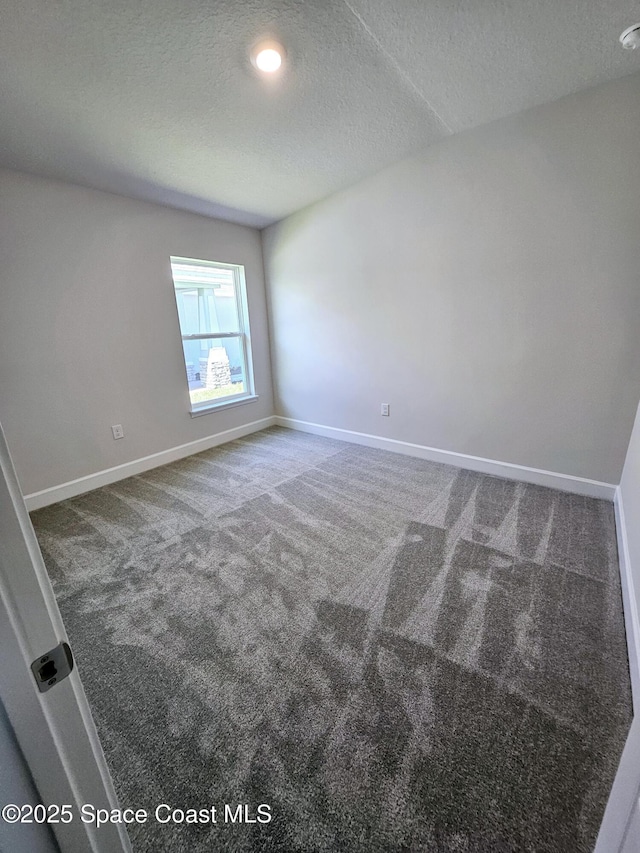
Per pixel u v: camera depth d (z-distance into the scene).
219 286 3.81
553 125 2.16
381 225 3.02
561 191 2.22
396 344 3.22
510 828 0.91
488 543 2.06
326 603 1.67
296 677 1.33
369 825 0.93
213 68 1.74
